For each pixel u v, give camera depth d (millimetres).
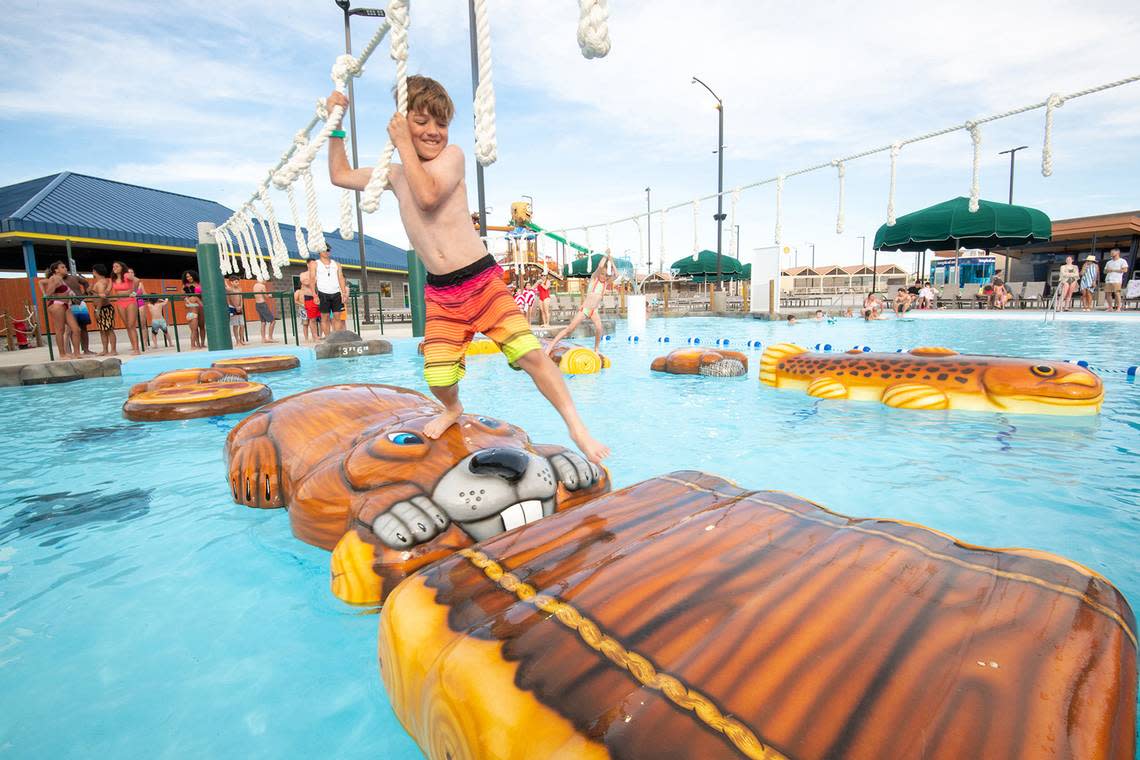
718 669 1270
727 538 1862
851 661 1271
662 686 1238
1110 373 6898
